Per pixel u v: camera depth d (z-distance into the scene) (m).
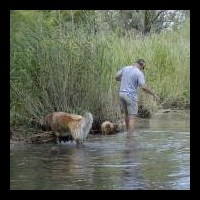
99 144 13.86
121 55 18.94
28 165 11.20
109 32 19.48
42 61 15.33
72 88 15.41
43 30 15.77
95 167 11.03
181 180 9.95
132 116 15.66
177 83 22.19
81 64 15.66
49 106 15.09
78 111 15.35
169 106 21.81
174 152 12.65
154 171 10.65
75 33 16.08
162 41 23.33
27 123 14.77
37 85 15.20
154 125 17.50
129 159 11.85
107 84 16.08
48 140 14.24
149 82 21.64
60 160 11.75
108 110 16.02
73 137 13.83
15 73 15.09
